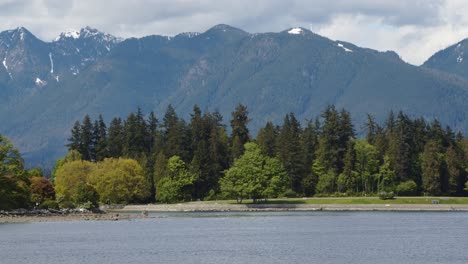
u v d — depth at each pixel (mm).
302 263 113125
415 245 134250
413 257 118250
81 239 147875
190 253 125062
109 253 125375
